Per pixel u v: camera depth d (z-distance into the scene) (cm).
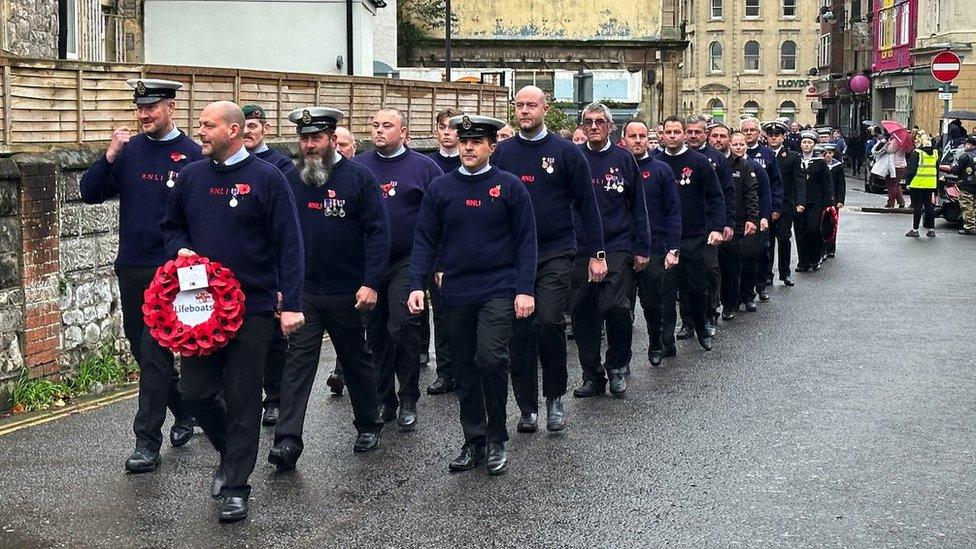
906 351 1257
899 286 1778
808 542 672
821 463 831
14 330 1015
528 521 711
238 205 739
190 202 748
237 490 719
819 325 1437
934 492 763
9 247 1011
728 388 1083
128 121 1227
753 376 1136
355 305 847
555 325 914
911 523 704
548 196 919
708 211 1282
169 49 2727
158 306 721
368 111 1970
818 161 1962
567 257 923
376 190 846
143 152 852
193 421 897
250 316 738
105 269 1144
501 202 822
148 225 850
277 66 2739
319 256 841
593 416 979
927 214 2522
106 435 912
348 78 1883
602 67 5628
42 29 1705
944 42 4944
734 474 805
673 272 1236
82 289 1109
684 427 938
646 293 1181
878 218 3039
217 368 743
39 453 861
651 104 5647
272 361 953
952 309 1546
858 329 1402
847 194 3981
